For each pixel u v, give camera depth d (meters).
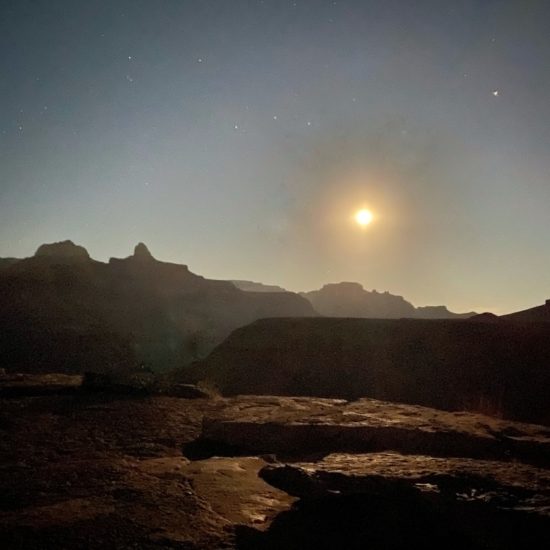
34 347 50.38
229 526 4.88
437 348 30.00
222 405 11.48
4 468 6.78
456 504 4.86
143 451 7.89
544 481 5.53
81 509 5.23
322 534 4.85
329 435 7.95
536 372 26.17
